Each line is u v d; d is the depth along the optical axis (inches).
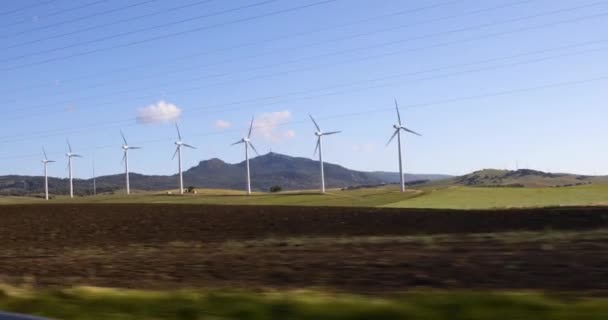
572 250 874.1
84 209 3176.7
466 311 427.8
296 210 2711.6
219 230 1923.0
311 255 987.3
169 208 3112.7
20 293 592.7
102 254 1241.4
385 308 442.3
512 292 525.7
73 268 956.6
